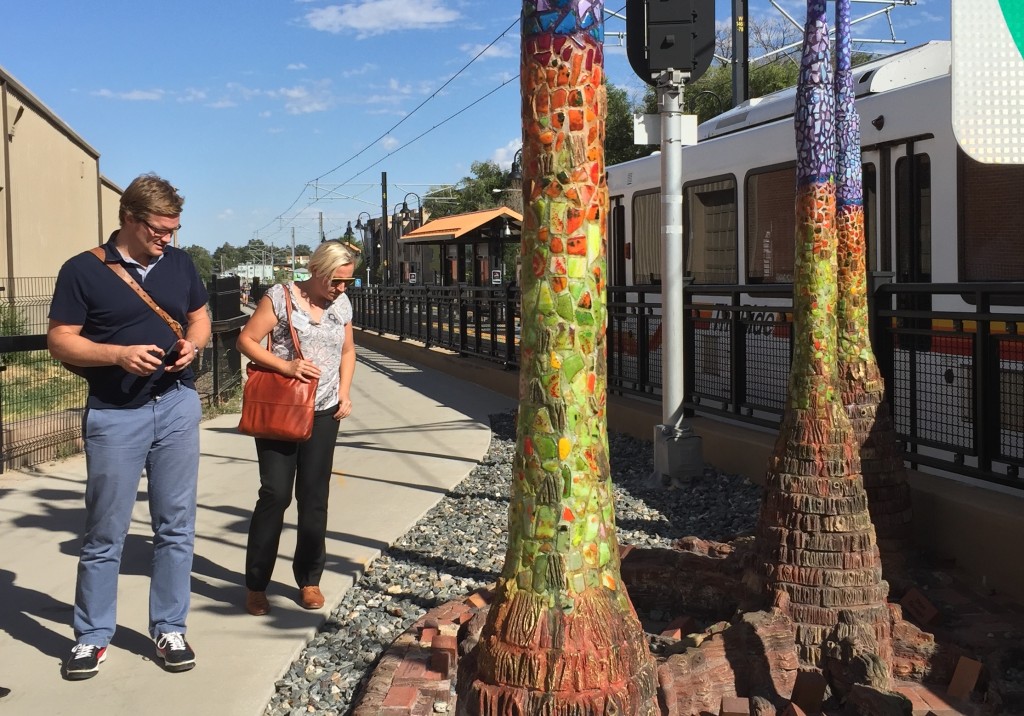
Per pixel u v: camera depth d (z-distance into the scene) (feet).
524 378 8.35
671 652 12.96
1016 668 13.74
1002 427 18.34
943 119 23.81
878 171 26.27
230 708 12.57
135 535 20.88
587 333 8.17
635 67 25.52
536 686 8.04
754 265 32.17
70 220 91.45
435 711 11.87
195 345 13.93
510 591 8.38
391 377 56.54
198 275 14.34
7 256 73.26
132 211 12.93
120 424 13.23
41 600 16.75
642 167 39.73
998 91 6.56
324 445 16.01
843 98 16.92
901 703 11.44
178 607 13.97
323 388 15.79
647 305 33.65
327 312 15.84
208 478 27.35
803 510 13.73
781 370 25.81
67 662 13.60
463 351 55.47
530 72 8.04
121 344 13.16
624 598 8.54
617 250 42.70
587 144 8.01
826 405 14.01
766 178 31.42
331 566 18.83
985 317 18.28
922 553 18.43
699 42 24.77
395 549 20.39
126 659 14.19
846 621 13.15
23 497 24.73
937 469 21.11
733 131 34.94
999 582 16.80
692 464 26.21
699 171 35.63
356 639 15.25
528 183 8.16
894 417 21.20
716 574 15.89
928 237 24.62
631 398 36.32
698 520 22.74
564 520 8.21
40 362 34.55
